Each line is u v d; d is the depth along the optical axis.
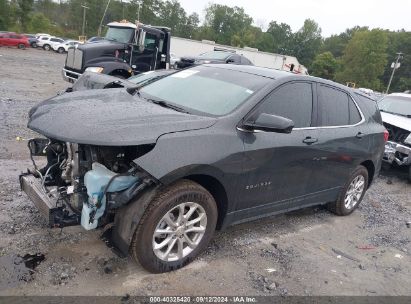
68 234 4.19
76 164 3.71
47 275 3.53
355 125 5.70
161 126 3.65
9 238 3.99
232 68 5.07
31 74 19.02
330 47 130.75
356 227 5.82
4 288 3.31
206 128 3.87
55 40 49.06
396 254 5.15
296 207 5.11
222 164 3.83
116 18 95.50
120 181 3.47
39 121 3.72
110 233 3.72
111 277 3.64
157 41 14.34
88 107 3.92
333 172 5.39
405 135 8.53
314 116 4.96
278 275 4.14
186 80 4.92
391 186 8.51
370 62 103.31
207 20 126.62
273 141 4.32
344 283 4.23
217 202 4.15
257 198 4.41
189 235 3.97
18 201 4.75
